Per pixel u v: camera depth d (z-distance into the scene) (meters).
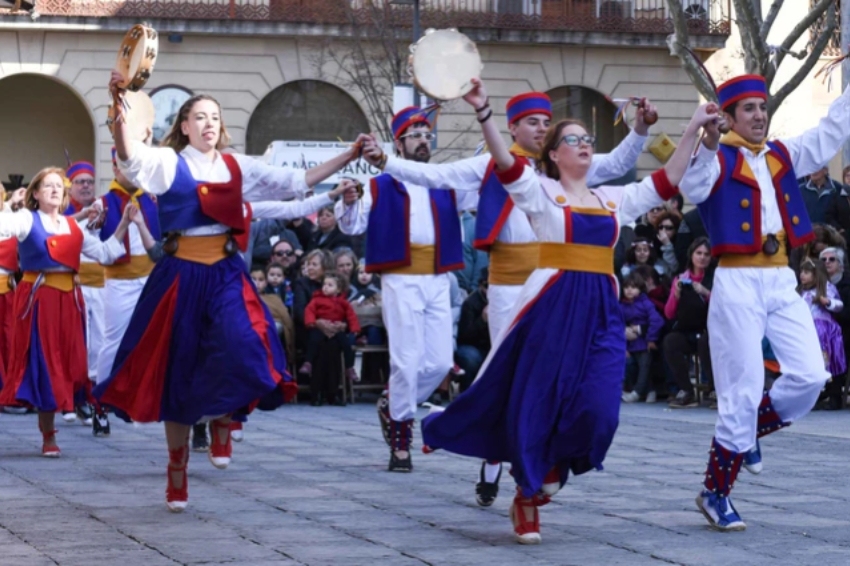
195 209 7.24
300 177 7.42
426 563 5.95
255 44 30.22
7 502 7.67
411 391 9.14
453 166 8.35
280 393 7.52
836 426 12.64
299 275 15.24
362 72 29.97
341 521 7.05
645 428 12.28
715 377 7.13
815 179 16.31
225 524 6.93
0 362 11.45
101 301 12.33
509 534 6.70
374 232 9.34
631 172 24.80
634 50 31.08
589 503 7.72
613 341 6.48
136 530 6.73
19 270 11.23
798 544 6.46
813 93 30.72
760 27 20.31
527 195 6.52
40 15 28.98
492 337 8.73
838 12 24.62
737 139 7.24
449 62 6.46
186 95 29.92
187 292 7.22
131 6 29.48
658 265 15.70
